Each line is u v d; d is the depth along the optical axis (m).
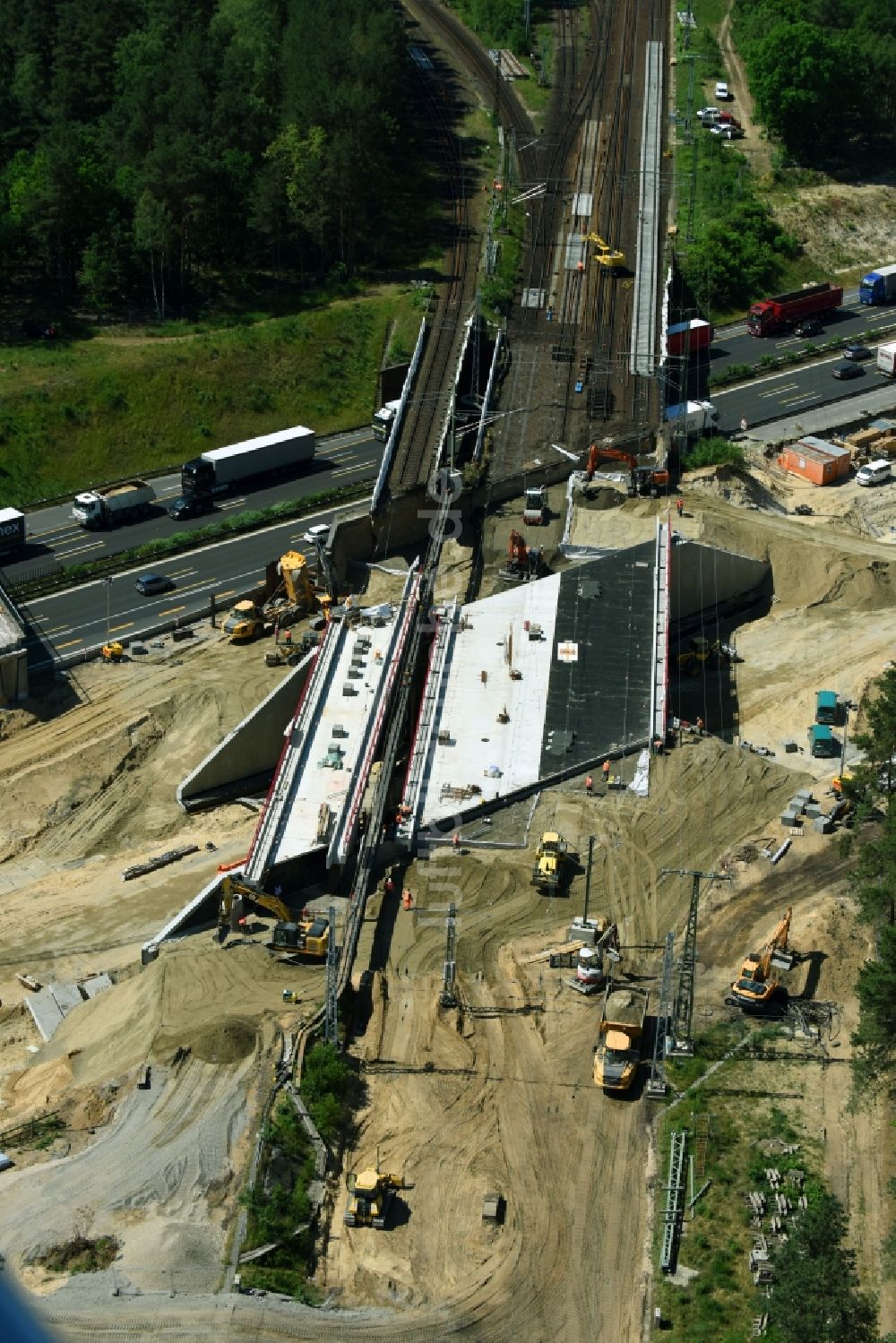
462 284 198.88
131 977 107.44
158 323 189.38
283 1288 84.31
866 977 93.25
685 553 148.12
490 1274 86.25
